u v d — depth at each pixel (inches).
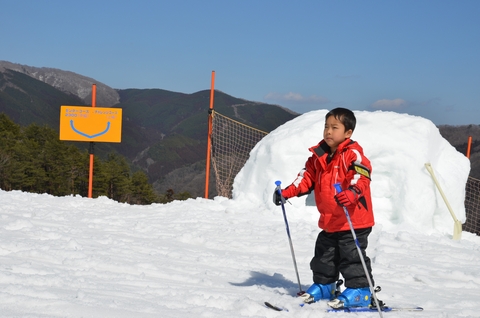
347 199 116.6
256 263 194.2
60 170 2942.9
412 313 130.8
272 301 125.8
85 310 104.3
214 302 123.4
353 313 122.3
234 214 328.8
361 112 358.9
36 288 119.0
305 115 390.3
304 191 136.2
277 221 310.2
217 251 219.3
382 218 327.0
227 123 441.4
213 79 436.1
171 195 2859.3
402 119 350.3
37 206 329.1
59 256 168.1
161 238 241.8
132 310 109.5
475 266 222.1
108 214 319.3
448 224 333.1
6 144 2933.1
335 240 131.0
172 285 142.6
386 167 333.1
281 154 350.9
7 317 95.3
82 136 492.1
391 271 201.3
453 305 148.3
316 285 132.0
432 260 230.1
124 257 179.6
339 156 127.3
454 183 339.9
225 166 436.1
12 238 195.9
